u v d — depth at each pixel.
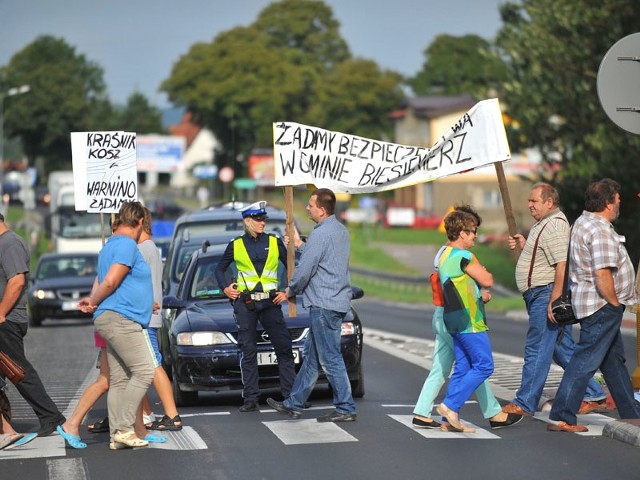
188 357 29.80
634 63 25.25
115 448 23.12
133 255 22.89
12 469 21.38
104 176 28.95
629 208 85.69
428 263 146.38
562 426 23.92
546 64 85.06
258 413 28.02
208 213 42.81
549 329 25.12
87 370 41.44
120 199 28.97
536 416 26.19
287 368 28.70
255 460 21.52
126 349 22.91
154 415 26.86
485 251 144.62
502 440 23.17
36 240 139.75
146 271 23.09
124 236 23.06
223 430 25.11
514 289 111.31
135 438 23.16
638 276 26.70
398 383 34.56
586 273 23.72
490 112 26.73
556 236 24.94
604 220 23.75
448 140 27.30
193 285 32.84
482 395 24.67
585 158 84.56
